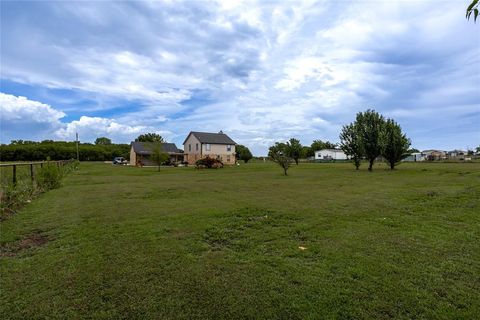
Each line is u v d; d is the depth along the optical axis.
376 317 2.53
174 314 2.60
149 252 4.12
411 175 18.12
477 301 2.76
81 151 66.44
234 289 3.03
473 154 80.94
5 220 6.26
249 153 57.84
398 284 3.10
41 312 2.65
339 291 2.96
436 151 87.75
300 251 4.16
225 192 10.63
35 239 4.93
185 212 6.86
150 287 3.08
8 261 3.87
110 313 2.62
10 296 2.92
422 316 2.53
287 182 14.52
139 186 13.09
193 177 18.88
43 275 3.39
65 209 7.47
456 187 10.58
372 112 25.44
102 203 8.33
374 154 24.67
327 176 18.36
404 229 5.31
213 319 2.53
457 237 4.80
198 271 3.48
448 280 3.19
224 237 4.91
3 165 8.32
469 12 1.84
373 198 8.71
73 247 4.41
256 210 6.96
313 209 7.09
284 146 30.34
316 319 2.51
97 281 3.22
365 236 4.85
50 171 12.74
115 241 4.64
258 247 4.39
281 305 2.72
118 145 78.12
